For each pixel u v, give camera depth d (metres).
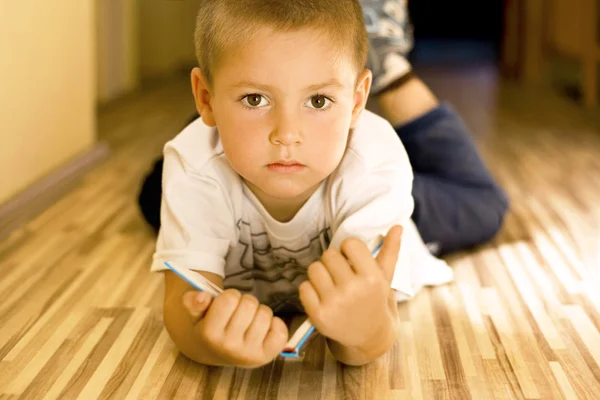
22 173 1.73
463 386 0.96
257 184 0.90
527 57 3.81
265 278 1.14
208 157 1.01
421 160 1.50
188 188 1.01
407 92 1.52
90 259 1.45
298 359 1.04
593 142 2.48
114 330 1.14
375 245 0.92
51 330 1.14
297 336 0.87
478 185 1.50
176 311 0.98
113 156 2.31
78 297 1.27
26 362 1.04
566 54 3.44
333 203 1.01
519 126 2.77
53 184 1.84
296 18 0.85
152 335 1.12
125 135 2.63
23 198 1.69
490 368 1.00
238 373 1.01
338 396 0.94
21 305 1.24
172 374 1.00
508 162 2.23
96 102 3.26
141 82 3.84
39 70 1.81
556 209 1.75
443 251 1.47
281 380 0.99
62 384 0.98
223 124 0.90
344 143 0.91
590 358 1.03
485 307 1.21
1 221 1.58
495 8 5.35
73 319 1.18
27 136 1.75
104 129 2.73
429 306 1.22
